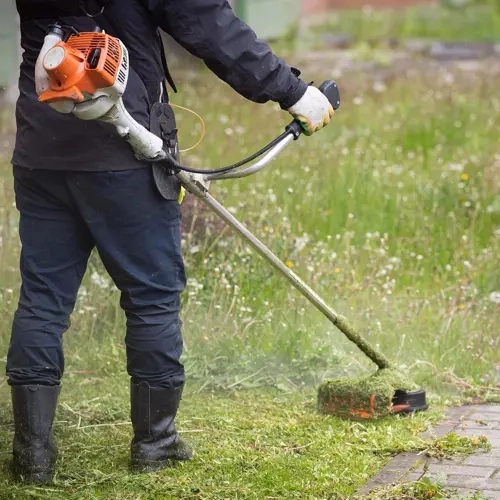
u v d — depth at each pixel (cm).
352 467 965
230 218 977
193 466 962
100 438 1034
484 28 4838
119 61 829
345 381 1107
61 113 852
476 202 1806
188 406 1140
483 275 1534
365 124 2453
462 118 2512
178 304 949
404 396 1105
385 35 4566
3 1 2573
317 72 3167
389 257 1595
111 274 927
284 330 1300
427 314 1373
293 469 961
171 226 925
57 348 921
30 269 920
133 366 939
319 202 1786
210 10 863
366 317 1340
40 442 920
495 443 1019
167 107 911
